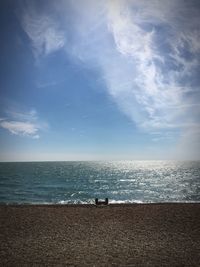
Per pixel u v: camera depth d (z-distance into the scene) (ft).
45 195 134.10
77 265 28.94
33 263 29.60
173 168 487.20
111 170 431.43
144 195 130.82
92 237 40.09
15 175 303.68
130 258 31.09
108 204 73.61
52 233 42.39
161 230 44.16
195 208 64.23
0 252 33.45
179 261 30.19
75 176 288.30
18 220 51.47
